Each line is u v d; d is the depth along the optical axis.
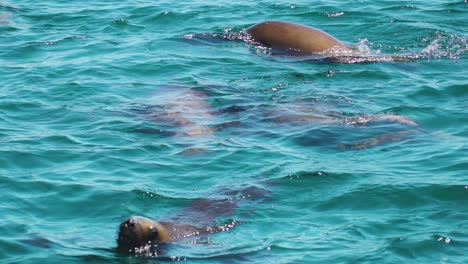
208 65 46.44
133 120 38.78
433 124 38.22
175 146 36.03
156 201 30.95
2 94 41.81
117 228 29.09
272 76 44.81
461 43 49.84
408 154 34.75
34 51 48.59
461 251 27.17
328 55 48.16
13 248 27.38
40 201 30.84
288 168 33.41
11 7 57.12
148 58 47.25
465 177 32.22
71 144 36.03
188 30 52.53
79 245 27.67
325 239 27.97
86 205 30.66
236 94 42.19
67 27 53.22
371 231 28.50
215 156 34.81
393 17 54.03
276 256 26.91
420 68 46.00
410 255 26.95
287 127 37.91
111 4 58.03
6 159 34.19
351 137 36.56
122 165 34.06
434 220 29.25
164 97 41.75
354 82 43.94
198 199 31.08
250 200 30.86
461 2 56.59
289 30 50.00
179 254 26.97
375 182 31.94
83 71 45.16
